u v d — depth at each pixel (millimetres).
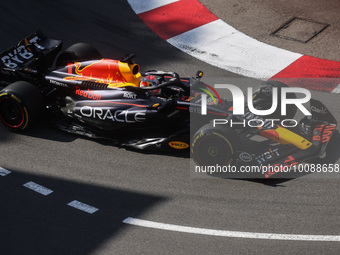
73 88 31406
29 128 31031
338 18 44500
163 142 29125
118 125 29688
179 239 23609
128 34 42781
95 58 34969
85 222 24531
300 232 24016
